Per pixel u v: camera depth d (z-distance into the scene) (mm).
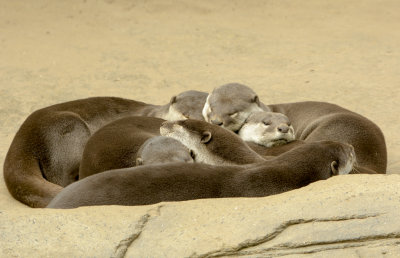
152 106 19453
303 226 9797
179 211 10508
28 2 35875
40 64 27688
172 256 9523
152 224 10227
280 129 16109
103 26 33375
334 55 28938
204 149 14672
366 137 16016
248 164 12852
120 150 14469
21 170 15367
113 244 9734
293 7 36812
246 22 34469
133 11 35625
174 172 11750
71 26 33219
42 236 9875
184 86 25188
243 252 9586
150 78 26156
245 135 16922
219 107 17453
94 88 24953
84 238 9852
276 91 24328
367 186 10586
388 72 26219
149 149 13922
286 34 32500
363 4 37062
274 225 9805
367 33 32344
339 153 12719
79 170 15383
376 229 9570
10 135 20234
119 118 18016
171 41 31125
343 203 10070
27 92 24266
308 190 10875
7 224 10117
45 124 16531
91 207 10727
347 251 9438
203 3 36844
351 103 22594
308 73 26516
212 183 11680
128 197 11398
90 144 15125
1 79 25656
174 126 15180
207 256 9523
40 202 14180
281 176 11953
